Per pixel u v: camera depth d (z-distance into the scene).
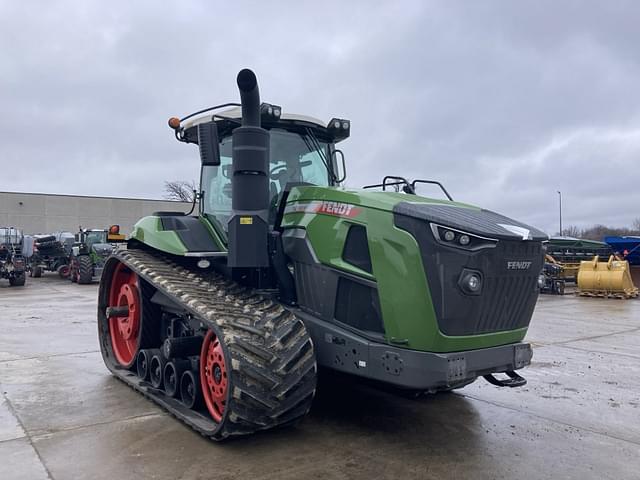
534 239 3.97
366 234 3.91
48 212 41.94
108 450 3.90
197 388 4.46
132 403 5.03
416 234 3.65
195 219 5.37
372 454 3.89
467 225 3.63
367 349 3.82
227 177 4.99
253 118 4.20
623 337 9.05
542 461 3.82
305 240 4.34
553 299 15.98
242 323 3.96
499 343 3.91
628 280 16.52
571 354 7.60
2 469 3.56
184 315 4.89
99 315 6.45
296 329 4.03
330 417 4.67
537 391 5.65
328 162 5.29
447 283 3.59
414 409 4.96
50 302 13.70
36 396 5.23
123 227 44.62
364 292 3.97
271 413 3.78
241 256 4.20
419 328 3.61
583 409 5.05
